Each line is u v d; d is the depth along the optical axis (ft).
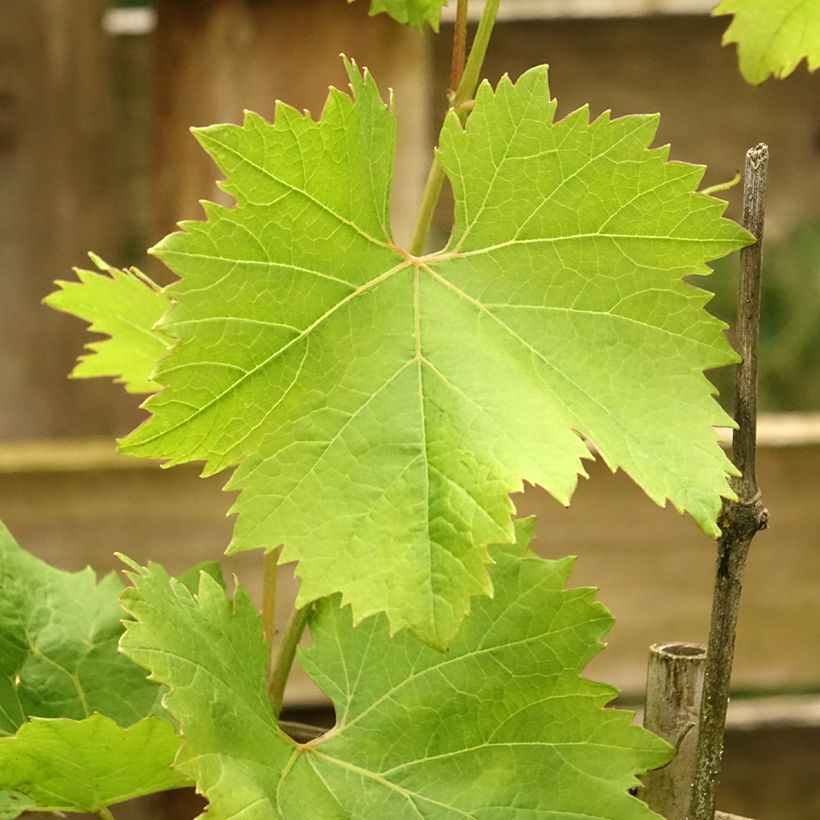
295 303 1.74
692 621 3.21
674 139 3.71
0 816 1.89
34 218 3.66
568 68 3.64
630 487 3.17
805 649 3.26
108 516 3.09
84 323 3.68
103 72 3.67
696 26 3.67
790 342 5.04
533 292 1.79
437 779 1.85
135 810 3.27
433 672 1.88
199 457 1.72
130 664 2.06
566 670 1.85
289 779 1.82
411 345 1.77
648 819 1.82
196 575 2.03
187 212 3.33
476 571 1.68
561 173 1.77
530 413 1.74
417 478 1.73
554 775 1.84
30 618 2.05
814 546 3.24
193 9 3.23
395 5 2.03
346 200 1.75
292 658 1.93
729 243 1.76
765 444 3.19
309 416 1.74
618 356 1.77
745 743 3.64
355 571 1.70
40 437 3.68
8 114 3.62
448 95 1.91
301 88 3.20
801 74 3.72
